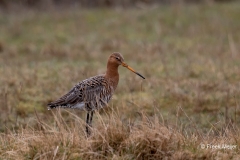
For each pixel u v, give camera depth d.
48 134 16.22
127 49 32.44
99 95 17.94
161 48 32.12
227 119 19.38
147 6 42.97
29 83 24.30
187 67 26.95
